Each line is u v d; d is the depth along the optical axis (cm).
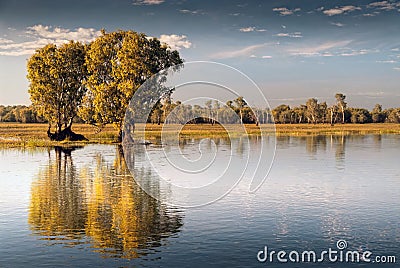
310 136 7156
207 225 1474
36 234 1366
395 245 1284
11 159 3441
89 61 5372
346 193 2005
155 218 1558
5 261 1141
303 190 2089
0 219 1538
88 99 5400
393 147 4638
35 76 5547
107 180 2392
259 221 1518
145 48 5009
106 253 1203
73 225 1465
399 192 2027
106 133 6188
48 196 1939
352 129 9825
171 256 1182
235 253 1209
